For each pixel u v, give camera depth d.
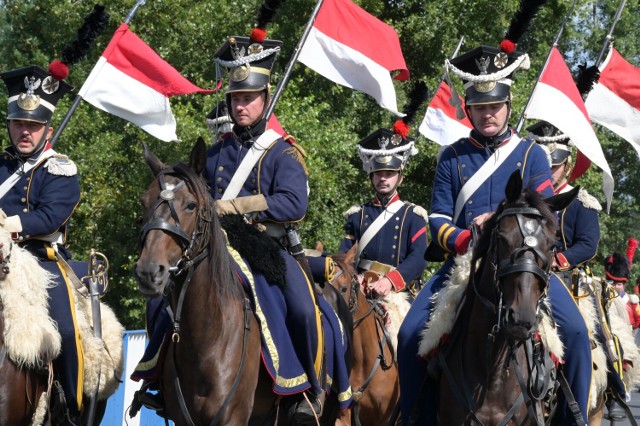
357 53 13.12
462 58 9.05
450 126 16.39
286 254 8.66
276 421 8.42
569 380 8.50
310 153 22.72
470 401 8.04
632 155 41.03
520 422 7.96
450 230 8.65
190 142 21.52
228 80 9.11
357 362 11.66
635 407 23.52
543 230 7.44
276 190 8.65
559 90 11.86
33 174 9.13
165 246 7.08
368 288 12.25
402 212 13.05
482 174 8.86
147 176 23.12
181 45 24.39
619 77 13.84
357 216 13.30
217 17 24.34
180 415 7.88
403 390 8.80
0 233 8.33
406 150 13.12
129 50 12.94
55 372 8.83
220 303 7.75
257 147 8.81
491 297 7.85
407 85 29.55
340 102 26.89
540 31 33.06
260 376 8.22
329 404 9.34
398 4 30.17
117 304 25.28
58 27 25.64
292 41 25.59
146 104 13.01
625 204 40.72
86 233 23.36
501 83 8.87
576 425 8.45
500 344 7.93
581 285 10.22
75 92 24.50
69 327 8.81
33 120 9.12
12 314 8.20
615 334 11.20
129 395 13.78
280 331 8.25
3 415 8.17
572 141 11.83
